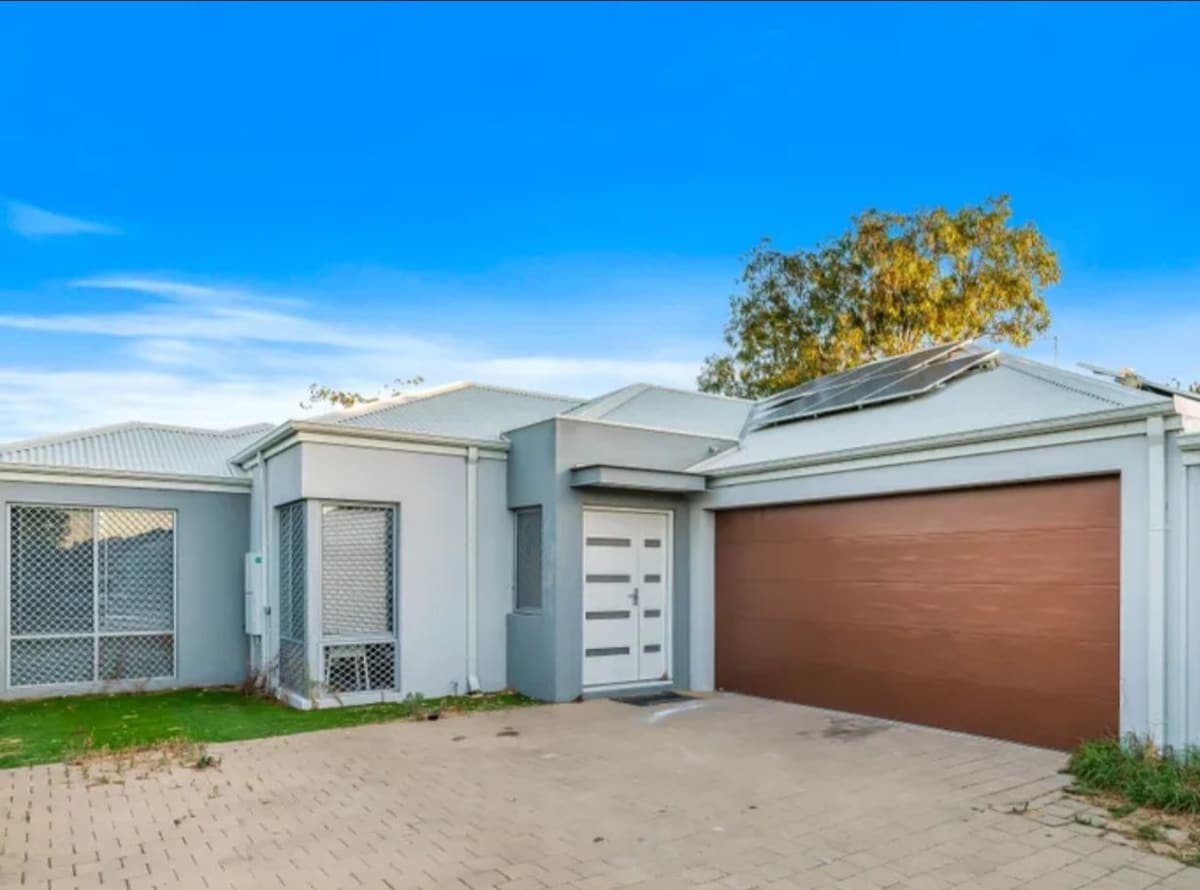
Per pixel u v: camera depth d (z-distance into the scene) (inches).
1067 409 291.9
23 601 404.5
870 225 840.9
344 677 370.9
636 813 208.4
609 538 402.6
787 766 255.4
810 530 367.9
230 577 454.0
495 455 415.8
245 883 164.1
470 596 400.2
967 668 302.4
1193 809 200.2
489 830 195.8
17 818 205.5
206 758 260.8
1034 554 283.6
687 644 417.1
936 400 371.6
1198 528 238.4
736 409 538.0
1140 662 248.8
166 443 503.8
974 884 161.9
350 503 374.9
